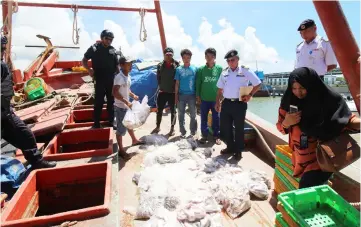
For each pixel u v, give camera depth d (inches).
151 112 331.0
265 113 767.7
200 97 216.4
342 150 90.4
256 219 117.8
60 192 122.9
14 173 130.0
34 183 114.9
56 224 88.1
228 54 169.3
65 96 302.2
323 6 48.4
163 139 215.9
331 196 86.9
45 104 263.1
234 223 115.2
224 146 213.9
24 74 361.7
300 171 106.4
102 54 195.6
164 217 109.0
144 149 198.8
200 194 127.4
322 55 144.4
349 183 120.5
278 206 89.8
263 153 197.6
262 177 149.5
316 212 87.7
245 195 126.3
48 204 121.6
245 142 211.9
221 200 126.0
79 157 148.1
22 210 99.7
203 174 154.9
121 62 170.1
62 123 184.1
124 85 173.6
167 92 231.0
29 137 134.3
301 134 100.8
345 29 48.5
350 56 49.3
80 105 279.0
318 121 92.8
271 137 192.5
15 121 130.6
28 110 235.3
